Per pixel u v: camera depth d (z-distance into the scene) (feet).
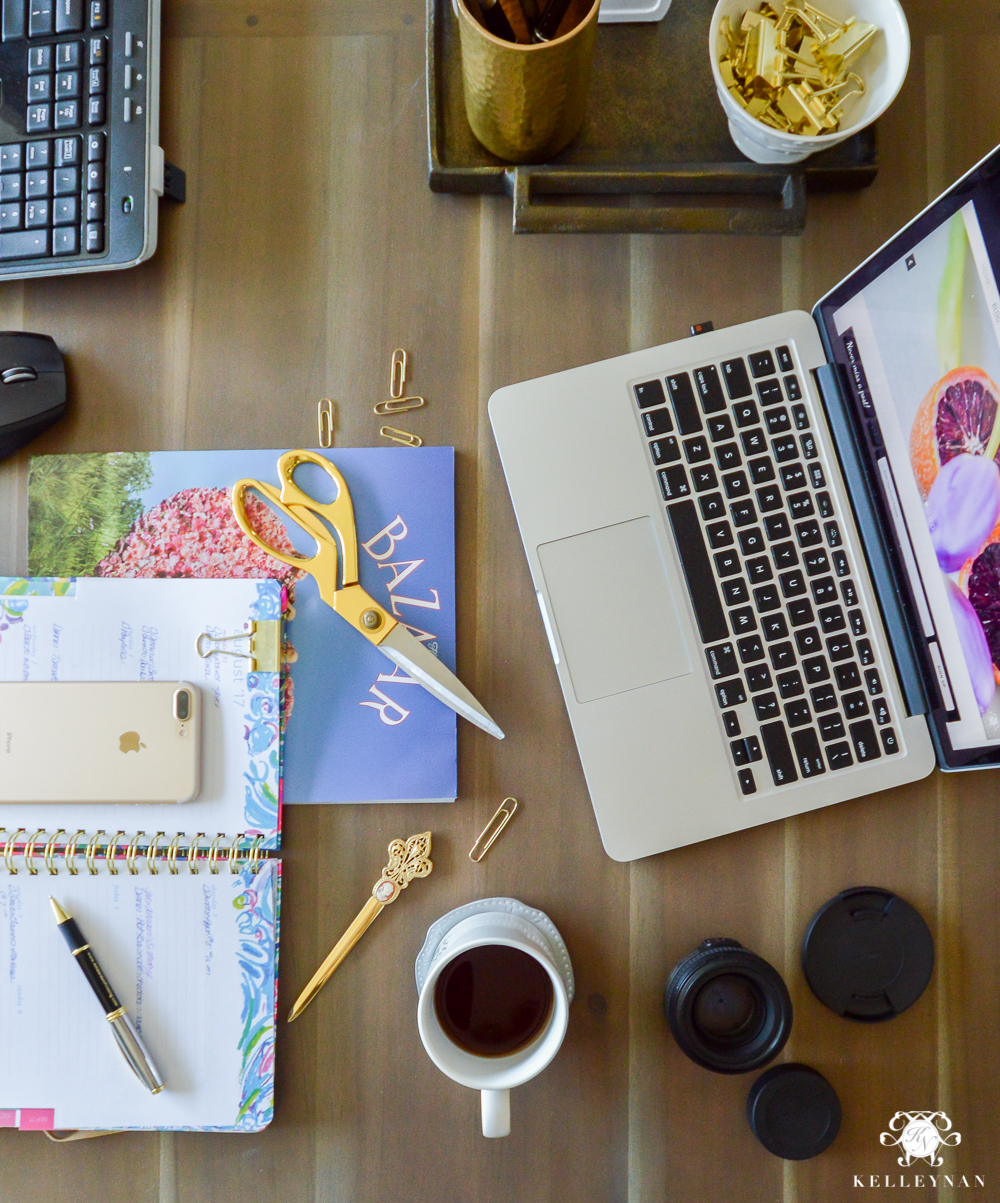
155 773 1.83
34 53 1.79
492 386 1.95
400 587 1.90
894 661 1.81
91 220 1.79
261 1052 1.82
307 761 1.86
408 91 1.98
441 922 1.78
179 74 1.97
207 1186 1.83
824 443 1.82
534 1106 1.84
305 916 1.87
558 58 1.51
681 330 1.95
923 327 1.63
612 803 1.79
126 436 1.95
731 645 1.81
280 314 1.96
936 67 1.97
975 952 1.88
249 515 1.91
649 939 1.87
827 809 1.90
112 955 1.84
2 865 1.86
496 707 1.90
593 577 1.82
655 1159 1.83
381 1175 1.83
